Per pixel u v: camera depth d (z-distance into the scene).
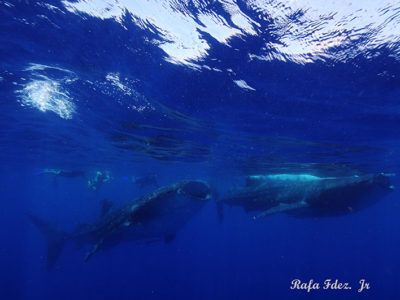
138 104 12.05
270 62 8.45
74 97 12.27
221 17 6.92
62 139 20.20
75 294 42.16
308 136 14.56
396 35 7.12
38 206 130.00
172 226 11.41
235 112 12.01
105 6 6.79
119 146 20.48
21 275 57.72
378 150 16.73
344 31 7.12
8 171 38.16
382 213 56.81
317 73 8.84
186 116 12.76
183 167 26.98
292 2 6.43
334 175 23.42
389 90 9.60
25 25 7.58
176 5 6.66
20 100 13.20
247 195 16.38
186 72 9.10
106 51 8.41
